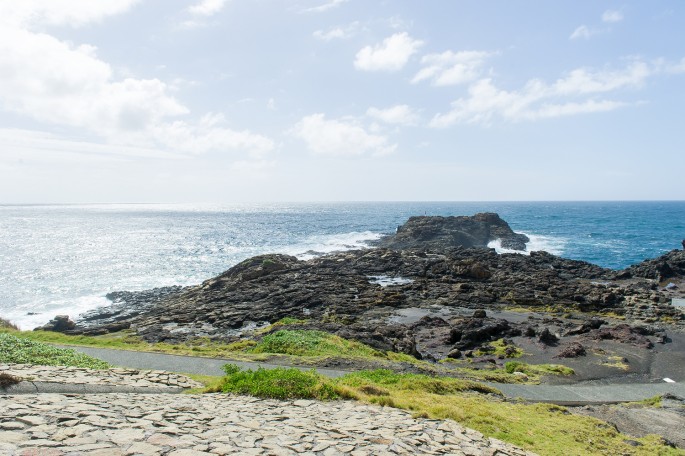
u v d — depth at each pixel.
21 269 82.75
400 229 115.00
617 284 60.84
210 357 25.47
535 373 30.44
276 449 9.70
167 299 58.28
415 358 32.84
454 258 75.62
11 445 8.00
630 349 36.69
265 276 62.66
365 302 50.97
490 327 40.66
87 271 82.12
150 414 11.45
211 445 9.43
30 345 20.83
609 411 22.11
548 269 67.62
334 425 12.28
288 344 28.86
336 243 118.75
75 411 10.85
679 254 71.44
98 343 30.66
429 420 14.44
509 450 12.89
